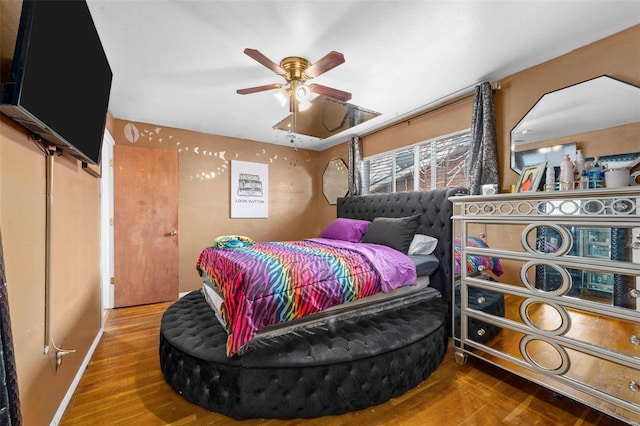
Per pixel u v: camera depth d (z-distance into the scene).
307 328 1.85
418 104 3.08
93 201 2.31
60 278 1.55
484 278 1.91
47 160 1.34
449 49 2.05
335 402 1.54
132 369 2.00
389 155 3.79
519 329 1.70
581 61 2.02
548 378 1.60
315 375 1.53
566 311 1.51
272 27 1.79
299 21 1.74
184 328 1.89
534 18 1.72
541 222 1.59
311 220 5.14
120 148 3.46
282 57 2.12
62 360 1.56
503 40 1.94
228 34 1.86
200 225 4.07
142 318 3.08
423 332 1.87
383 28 1.81
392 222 2.82
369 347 1.65
